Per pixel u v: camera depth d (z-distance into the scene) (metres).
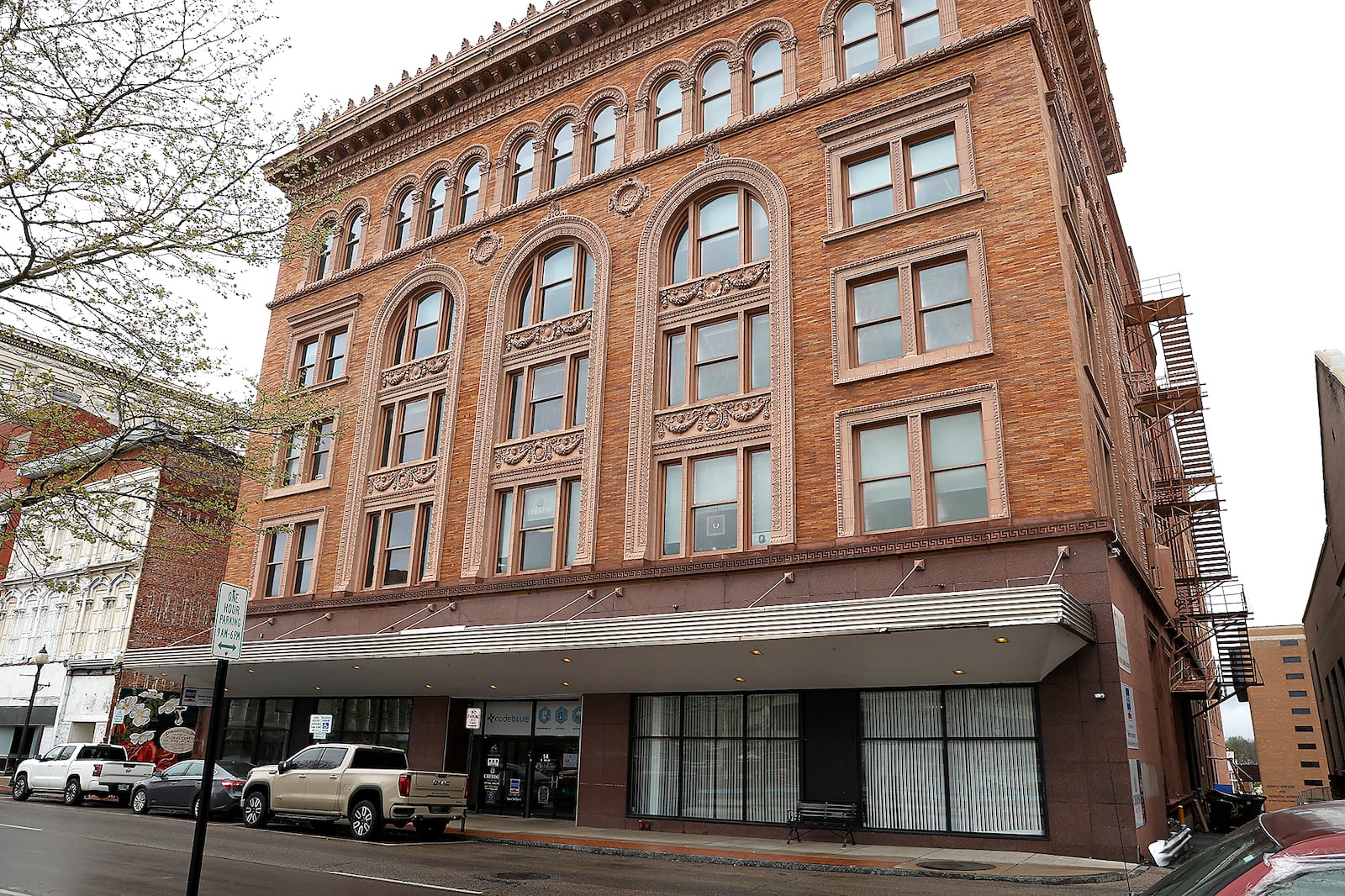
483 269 29.23
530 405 27.03
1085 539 17.56
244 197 12.75
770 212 23.59
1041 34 22.95
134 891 11.42
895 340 21.06
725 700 21.41
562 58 29.86
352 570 28.72
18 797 28.81
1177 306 33.12
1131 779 16.42
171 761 33.41
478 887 12.44
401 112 33.16
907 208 21.62
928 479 19.64
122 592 39.47
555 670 21.55
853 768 19.25
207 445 13.97
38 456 12.89
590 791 22.42
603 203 27.00
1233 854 3.63
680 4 27.38
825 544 20.27
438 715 26.09
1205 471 33.81
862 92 23.19
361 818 18.52
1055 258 19.39
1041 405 18.69
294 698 30.09
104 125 11.47
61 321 11.72
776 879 14.03
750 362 23.08
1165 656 27.73
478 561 25.81
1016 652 16.42
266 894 11.37
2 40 10.62
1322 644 52.56
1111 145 34.31
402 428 29.80
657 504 23.34
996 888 13.36
